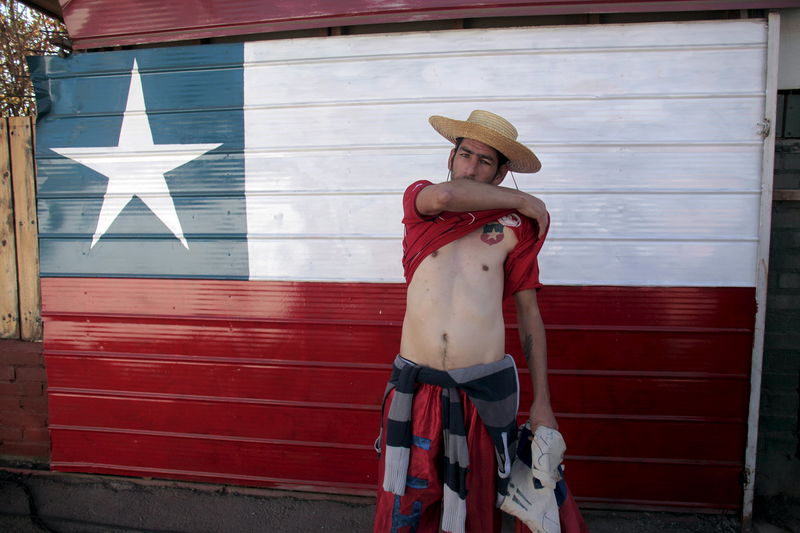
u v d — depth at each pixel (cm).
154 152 304
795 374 287
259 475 312
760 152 266
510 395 190
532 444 187
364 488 304
